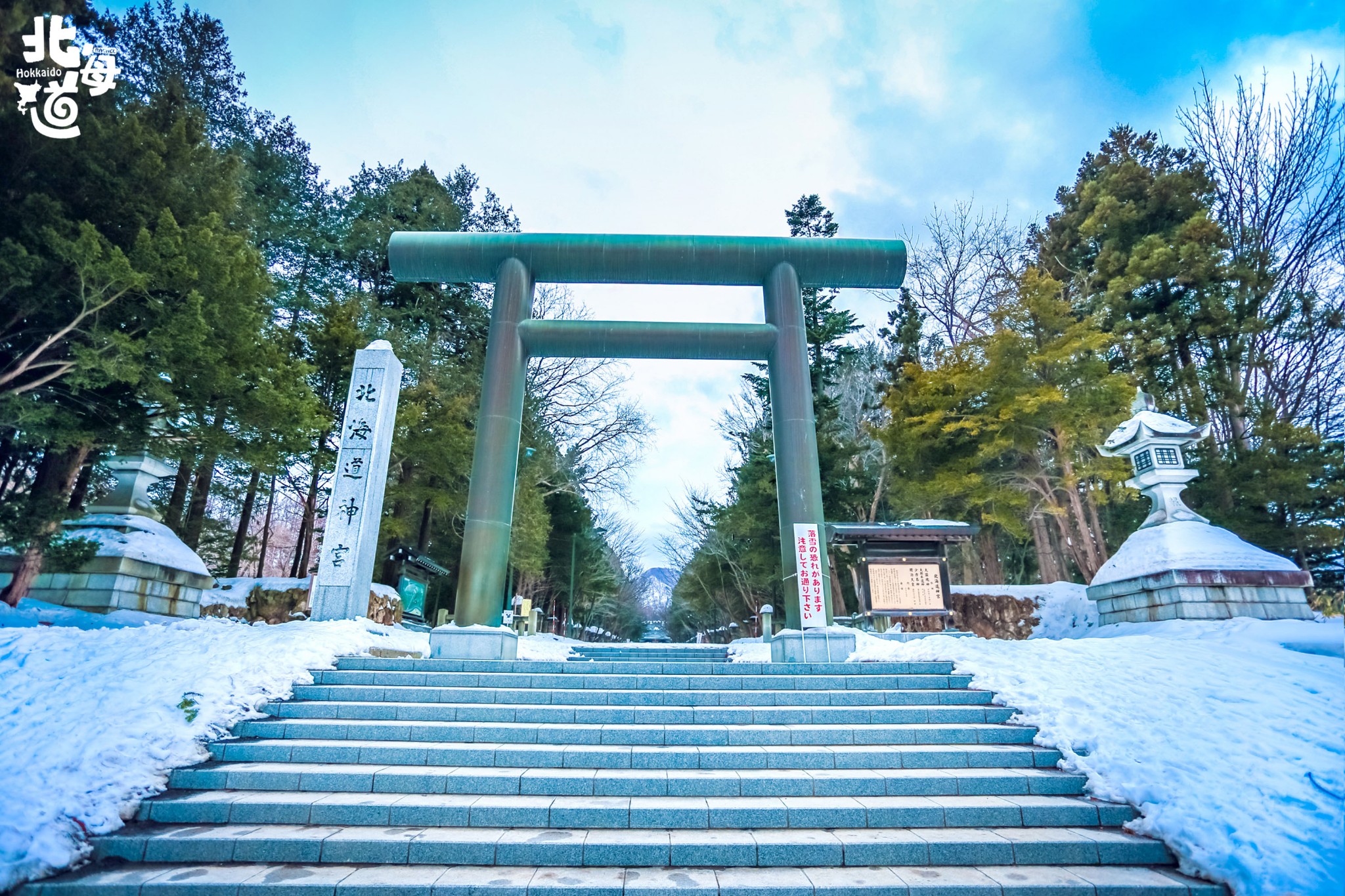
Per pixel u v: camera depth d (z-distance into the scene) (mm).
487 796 5371
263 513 32250
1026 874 4406
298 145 25766
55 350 10625
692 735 6348
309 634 8539
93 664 6742
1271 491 17766
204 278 11547
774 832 4906
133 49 19562
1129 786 5262
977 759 5980
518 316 11539
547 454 26500
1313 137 22359
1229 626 9859
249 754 5840
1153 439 12805
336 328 18625
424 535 23453
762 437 27484
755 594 31703
